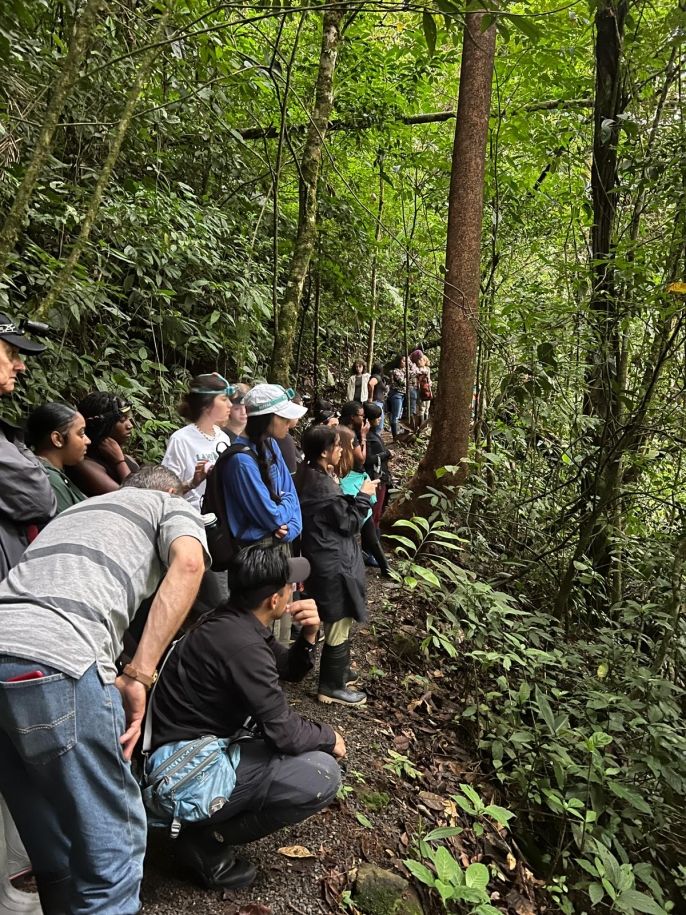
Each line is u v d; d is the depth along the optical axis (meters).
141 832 1.52
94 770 1.37
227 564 2.67
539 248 6.82
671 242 4.01
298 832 2.31
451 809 2.71
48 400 3.83
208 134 6.00
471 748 3.27
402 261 8.40
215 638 1.91
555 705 3.53
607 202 4.66
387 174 8.52
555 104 5.73
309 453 3.12
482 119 4.99
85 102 4.39
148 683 1.55
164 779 1.80
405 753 3.00
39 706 1.28
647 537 4.73
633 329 4.67
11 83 3.07
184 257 5.07
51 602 1.38
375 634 4.01
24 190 1.56
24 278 4.29
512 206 6.50
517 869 2.64
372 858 2.29
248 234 6.75
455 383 5.20
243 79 5.44
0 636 1.30
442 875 1.92
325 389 10.82
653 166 4.09
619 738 3.38
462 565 4.84
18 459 1.67
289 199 7.97
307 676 3.43
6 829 1.57
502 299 6.50
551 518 4.95
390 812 2.56
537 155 6.02
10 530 1.70
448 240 5.17
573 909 2.64
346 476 3.45
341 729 3.00
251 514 2.65
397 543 5.44
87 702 1.34
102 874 1.42
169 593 1.58
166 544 1.65
